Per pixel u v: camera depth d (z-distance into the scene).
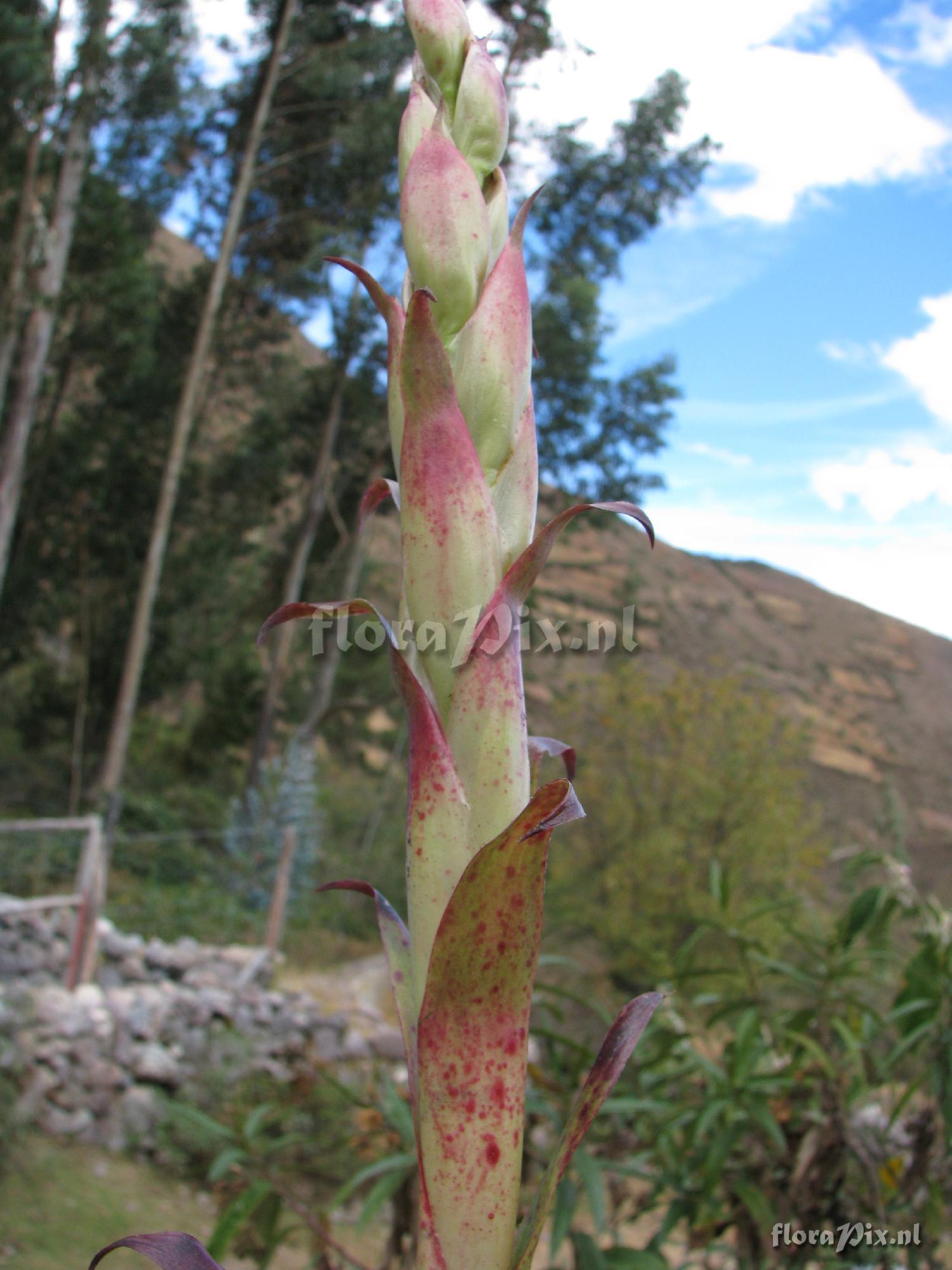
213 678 21.95
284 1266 4.32
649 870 12.22
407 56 18.88
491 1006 0.68
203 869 12.98
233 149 19.97
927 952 1.83
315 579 23.78
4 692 19.95
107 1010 6.23
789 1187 1.78
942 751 38.69
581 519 20.98
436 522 0.75
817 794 25.25
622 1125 2.08
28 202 14.84
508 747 0.73
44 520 20.20
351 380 21.84
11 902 6.17
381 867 15.04
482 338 0.80
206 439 24.50
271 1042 7.39
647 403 20.78
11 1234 4.51
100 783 14.12
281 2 18.45
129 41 15.25
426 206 0.82
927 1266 1.85
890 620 50.53
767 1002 1.92
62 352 20.34
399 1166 1.81
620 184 19.12
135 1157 5.79
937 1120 1.80
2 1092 5.23
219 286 16.72
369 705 16.41
